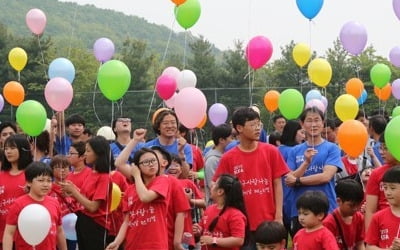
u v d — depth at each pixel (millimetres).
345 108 8648
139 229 6102
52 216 6219
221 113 11328
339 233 5992
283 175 6504
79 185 7219
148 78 29516
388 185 5246
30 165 6191
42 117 7590
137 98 21516
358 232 6117
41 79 27203
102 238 6891
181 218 6355
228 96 21859
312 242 5570
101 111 21438
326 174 6723
